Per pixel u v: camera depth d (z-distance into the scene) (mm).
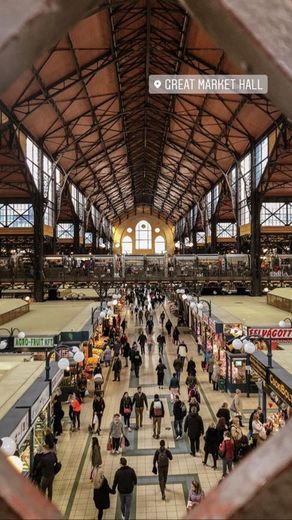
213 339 16531
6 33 595
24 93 18734
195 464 8930
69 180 35094
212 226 38531
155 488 7984
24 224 30719
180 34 18734
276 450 548
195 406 9891
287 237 35375
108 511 7262
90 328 14188
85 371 15469
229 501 523
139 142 37625
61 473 8617
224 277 27391
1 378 8398
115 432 9570
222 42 683
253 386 13492
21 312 17984
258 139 25844
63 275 26828
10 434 5590
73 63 18641
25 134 22906
